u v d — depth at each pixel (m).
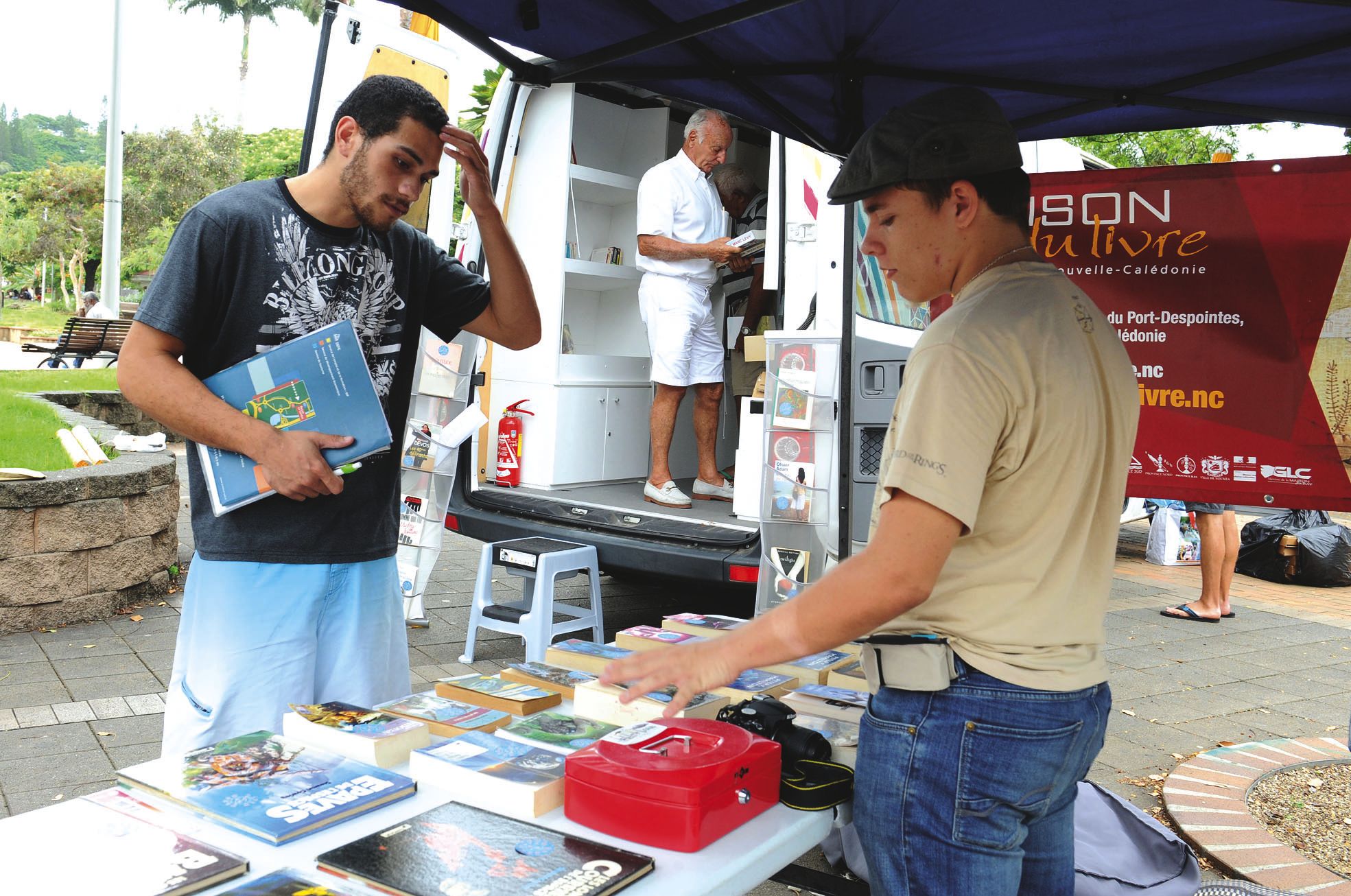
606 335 6.39
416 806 1.46
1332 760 4.09
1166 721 4.69
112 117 17.55
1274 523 8.61
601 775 1.41
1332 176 2.74
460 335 5.15
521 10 2.14
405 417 2.30
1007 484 1.45
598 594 4.76
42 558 4.88
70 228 51.47
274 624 2.04
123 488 5.20
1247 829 3.44
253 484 1.92
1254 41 2.44
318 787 1.45
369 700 2.21
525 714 1.88
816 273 4.29
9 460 5.84
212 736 2.04
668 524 4.84
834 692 2.01
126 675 4.32
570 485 5.62
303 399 1.94
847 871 2.93
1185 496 2.91
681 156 5.43
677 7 2.21
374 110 1.95
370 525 2.18
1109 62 2.61
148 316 1.90
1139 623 6.59
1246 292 2.83
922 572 1.35
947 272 1.60
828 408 4.05
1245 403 2.85
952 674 1.48
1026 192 1.59
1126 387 1.56
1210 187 2.85
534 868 1.24
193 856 1.23
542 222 5.52
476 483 5.47
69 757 3.50
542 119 5.53
